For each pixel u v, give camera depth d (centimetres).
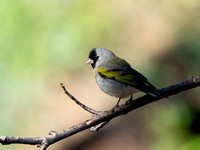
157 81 1344
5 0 1588
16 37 1565
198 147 1101
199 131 1167
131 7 1711
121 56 1537
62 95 1490
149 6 1700
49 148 1309
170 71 1357
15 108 1443
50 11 1630
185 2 1625
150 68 1395
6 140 442
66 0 1659
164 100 1273
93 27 1622
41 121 1409
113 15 1669
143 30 1616
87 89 1490
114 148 1216
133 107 614
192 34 1478
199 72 1318
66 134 512
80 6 1659
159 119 1239
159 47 1493
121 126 1294
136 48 1550
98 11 1661
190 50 1404
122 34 1620
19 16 1588
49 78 1545
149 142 1196
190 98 1240
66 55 1574
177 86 621
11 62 1534
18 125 1403
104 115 576
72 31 1600
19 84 1499
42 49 1573
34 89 1501
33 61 1557
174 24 1577
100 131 1311
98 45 1598
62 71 1557
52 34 1595
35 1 1627
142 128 1252
